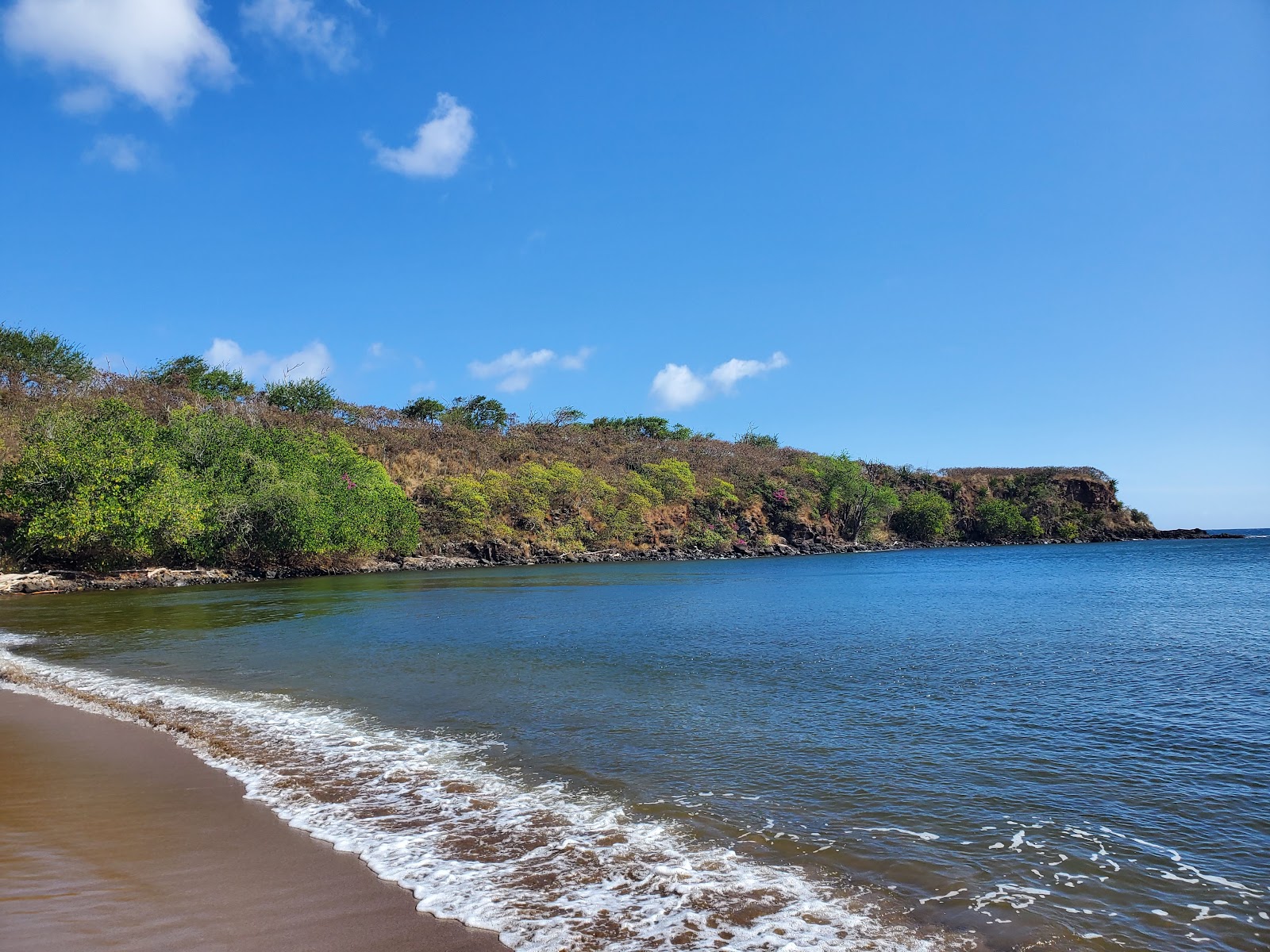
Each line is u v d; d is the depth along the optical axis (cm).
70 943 450
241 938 461
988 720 1036
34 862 578
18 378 4581
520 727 995
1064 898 537
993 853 613
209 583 3722
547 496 6325
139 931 468
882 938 477
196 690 1214
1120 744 922
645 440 8775
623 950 454
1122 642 1712
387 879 552
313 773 808
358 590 3225
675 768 830
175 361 5959
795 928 487
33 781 775
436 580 3919
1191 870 585
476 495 5756
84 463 3350
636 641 1730
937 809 711
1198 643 1684
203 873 558
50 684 1263
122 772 807
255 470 4266
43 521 3225
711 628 1948
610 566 5491
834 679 1301
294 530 4138
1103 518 10612
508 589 3297
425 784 774
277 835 638
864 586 3416
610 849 614
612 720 1028
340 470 4894
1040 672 1362
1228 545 9062
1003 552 7575
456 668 1399
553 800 728
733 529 7438
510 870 571
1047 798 741
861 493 8481
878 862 594
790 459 9138
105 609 2444
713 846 621
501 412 7969
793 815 694
